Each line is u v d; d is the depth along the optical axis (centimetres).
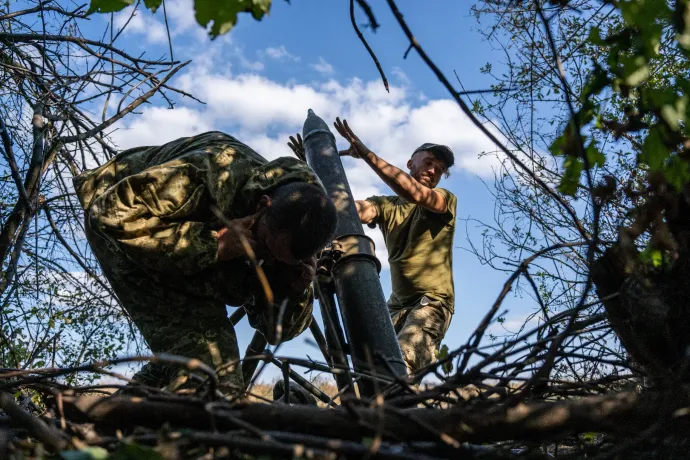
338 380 348
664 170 230
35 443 209
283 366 268
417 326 464
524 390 205
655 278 243
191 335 309
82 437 213
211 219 311
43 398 256
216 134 348
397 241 500
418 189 472
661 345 240
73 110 468
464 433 204
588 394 237
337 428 211
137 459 177
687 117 221
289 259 312
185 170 304
